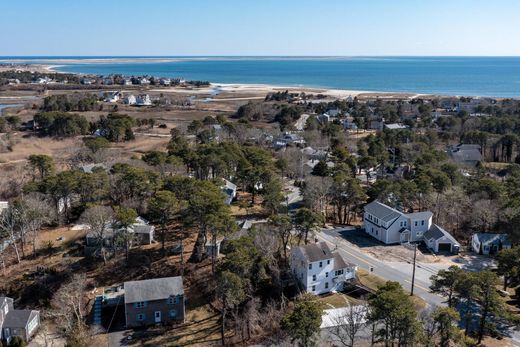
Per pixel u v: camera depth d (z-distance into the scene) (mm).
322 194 88375
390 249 76062
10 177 103125
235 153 104562
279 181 90000
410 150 127125
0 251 70125
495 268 67812
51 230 78312
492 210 79625
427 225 80125
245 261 53750
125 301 54531
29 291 62375
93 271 65875
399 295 44281
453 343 47625
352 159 113938
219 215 62156
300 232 72750
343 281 62719
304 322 43188
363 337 49844
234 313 55125
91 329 54219
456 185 93688
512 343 48781
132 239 69062
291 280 62188
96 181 82312
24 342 52781
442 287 53438
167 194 69438
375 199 90438
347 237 81625
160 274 64062
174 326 54969
